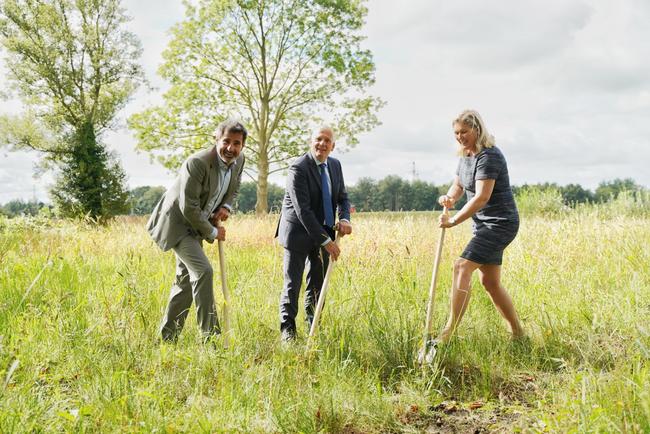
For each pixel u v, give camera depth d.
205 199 4.28
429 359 3.73
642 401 2.55
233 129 4.18
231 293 5.53
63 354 3.79
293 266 4.58
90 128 30.81
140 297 4.32
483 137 4.12
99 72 32.75
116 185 30.44
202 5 27.38
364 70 27.48
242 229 12.01
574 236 7.66
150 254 8.00
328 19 27.28
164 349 3.54
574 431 2.47
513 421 3.05
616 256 6.94
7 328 4.15
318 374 3.59
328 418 3.01
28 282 5.41
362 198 77.75
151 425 2.68
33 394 2.94
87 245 8.61
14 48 31.14
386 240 7.96
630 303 4.86
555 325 4.46
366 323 4.29
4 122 31.00
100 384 3.11
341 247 7.62
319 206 4.68
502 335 4.32
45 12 31.72
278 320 4.83
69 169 29.81
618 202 17.44
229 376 3.41
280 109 28.44
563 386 3.34
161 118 27.73
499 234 4.15
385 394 3.39
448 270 6.79
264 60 27.73
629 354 3.77
